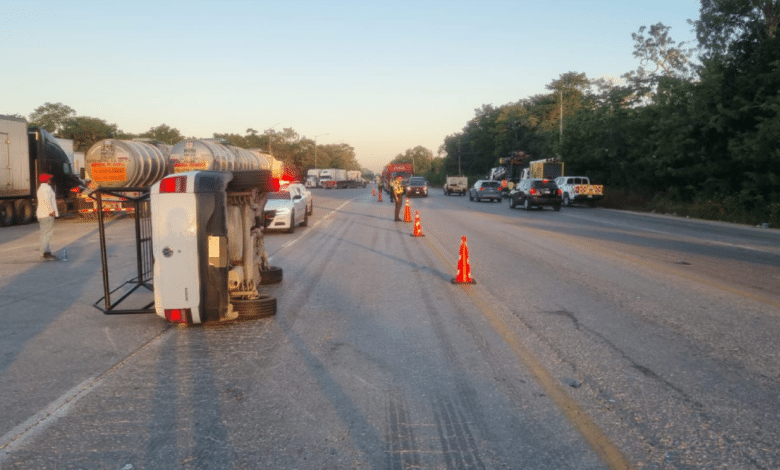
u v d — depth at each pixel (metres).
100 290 9.54
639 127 37.69
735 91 29.48
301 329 6.94
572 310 7.88
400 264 12.23
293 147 125.81
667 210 31.84
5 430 4.18
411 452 3.79
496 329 6.89
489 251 14.34
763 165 26.66
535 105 97.25
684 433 4.05
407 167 62.59
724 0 30.42
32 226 22.02
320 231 19.70
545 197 32.50
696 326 7.00
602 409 4.47
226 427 4.20
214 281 6.88
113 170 23.30
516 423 4.23
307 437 4.02
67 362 5.76
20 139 22.23
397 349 6.11
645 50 46.75
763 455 3.72
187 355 5.95
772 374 5.27
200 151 25.39
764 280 10.27
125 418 4.37
